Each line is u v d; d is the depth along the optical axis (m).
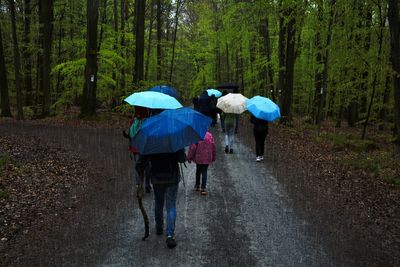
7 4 25.05
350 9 16.56
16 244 5.90
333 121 31.62
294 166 12.17
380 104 19.84
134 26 28.36
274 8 20.67
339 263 5.60
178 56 45.75
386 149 15.61
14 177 9.16
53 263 5.35
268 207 8.08
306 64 29.41
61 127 17.77
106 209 7.63
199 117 5.89
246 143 16.69
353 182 10.30
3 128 16.00
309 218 7.47
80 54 27.33
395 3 12.80
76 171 10.33
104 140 15.12
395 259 5.80
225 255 5.75
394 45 13.07
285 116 23.27
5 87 21.41
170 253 5.77
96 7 20.08
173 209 6.07
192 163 12.30
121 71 25.86
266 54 30.44
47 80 21.64
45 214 7.20
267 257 5.72
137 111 7.80
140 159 6.41
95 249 5.84
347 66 17.69
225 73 51.41
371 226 7.15
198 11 39.47
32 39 24.89
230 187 9.57
